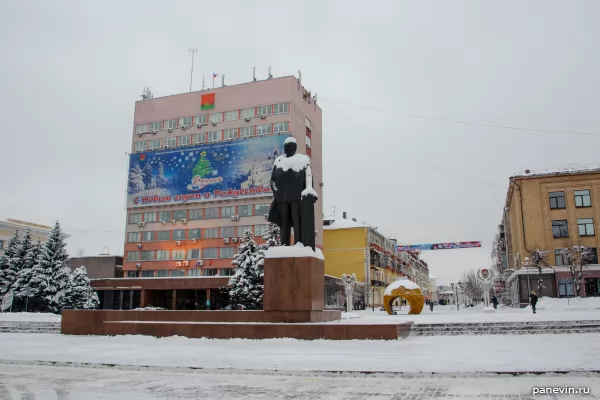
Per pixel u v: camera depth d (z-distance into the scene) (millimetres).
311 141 66500
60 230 50469
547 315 28828
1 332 26078
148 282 56125
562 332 21094
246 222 59906
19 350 14945
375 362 11641
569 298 46781
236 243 59875
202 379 10344
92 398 8430
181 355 13305
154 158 65062
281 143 59562
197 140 64500
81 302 50188
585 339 18016
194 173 62719
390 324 16391
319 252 19484
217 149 62031
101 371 11562
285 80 61625
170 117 66375
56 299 48156
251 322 18469
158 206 64438
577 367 10375
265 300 18453
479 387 9023
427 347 15070
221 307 54938
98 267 67875
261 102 62156
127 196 65812
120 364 11914
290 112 60781
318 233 65938
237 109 63188
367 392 8789
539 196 51875
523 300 50438
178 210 63500
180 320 19625
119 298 57781
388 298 40750
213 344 16094
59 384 9836
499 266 91125
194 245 61906
